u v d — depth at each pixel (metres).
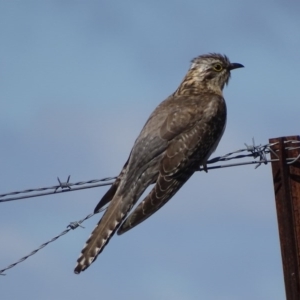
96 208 12.40
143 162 12.58
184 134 12.94
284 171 10.77
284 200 10.67
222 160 12.01
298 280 10.35
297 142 10.82
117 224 11.54
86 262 10.94
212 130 13.27
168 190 12.36
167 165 12.57
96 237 11.24
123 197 12.02
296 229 10.57
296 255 10.47
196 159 12.85
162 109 13.39
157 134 12.81
